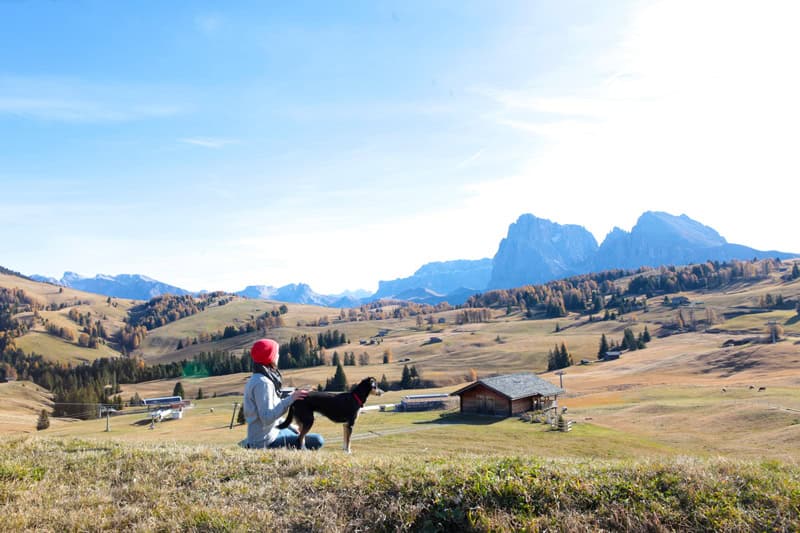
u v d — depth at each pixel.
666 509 7.54
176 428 80.88
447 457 10.62
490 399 71.81
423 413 78.69
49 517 7.41
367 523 7.44
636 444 48.38
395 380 178.88
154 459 9.88
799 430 48.81
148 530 7.12
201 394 172.00
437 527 7.37
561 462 9.74
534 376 81.50
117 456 10.20
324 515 7.55
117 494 8.34
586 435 52.09
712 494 7.86
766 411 60.62
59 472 9.26
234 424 79.38
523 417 66.94
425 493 7.91
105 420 114.75
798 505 7.52
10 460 9.80
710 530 7.18
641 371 140.12
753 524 7.23
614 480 8.30
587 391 113.19
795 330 193.38
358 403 11.51
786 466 9.62
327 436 49.59
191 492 8.36
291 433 11.61
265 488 8.39
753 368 123.19
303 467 9.16
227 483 8.63
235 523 7.27
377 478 8.45
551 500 7.84
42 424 111.31
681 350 175.38
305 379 183.62
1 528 7.01
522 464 9.16
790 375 108.25
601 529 7.23
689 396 89.44
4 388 176.50
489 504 7.72
